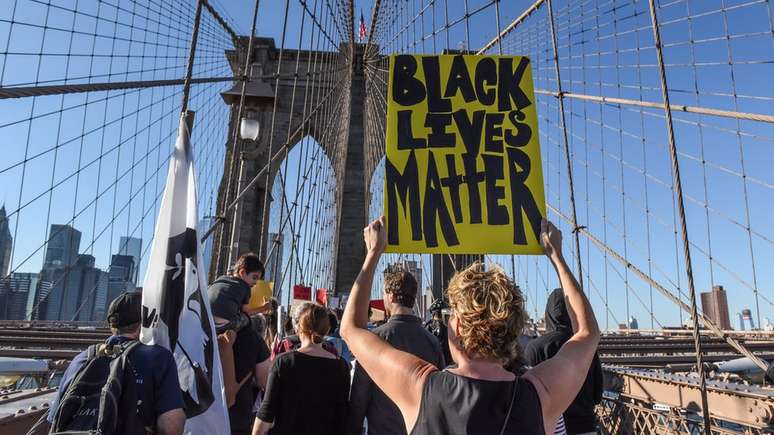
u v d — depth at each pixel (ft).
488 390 4.55
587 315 5.99
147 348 7.34
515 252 8.77
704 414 10.03
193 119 9.78
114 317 7.63
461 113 9.68
